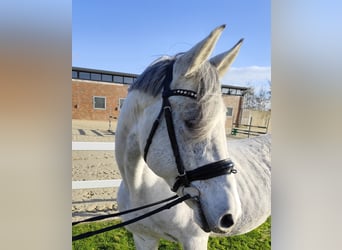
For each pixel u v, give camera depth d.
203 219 0.86
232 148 1.67
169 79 0.91
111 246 2.14
